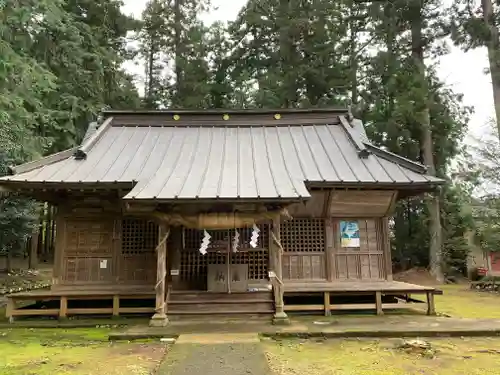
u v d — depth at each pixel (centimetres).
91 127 1122
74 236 931
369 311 885
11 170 825
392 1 1739
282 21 1958
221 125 1138
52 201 941
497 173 1559
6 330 750
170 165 906
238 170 877
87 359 550
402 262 2003
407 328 693
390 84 1748
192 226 771
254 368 487
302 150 995
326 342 638
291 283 913
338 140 1047
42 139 1305
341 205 933
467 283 1716
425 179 852
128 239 935
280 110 1147
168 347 609
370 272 942
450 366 507
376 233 957
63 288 887
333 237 947
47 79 1152
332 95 1988
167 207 760
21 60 1063
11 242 1461
